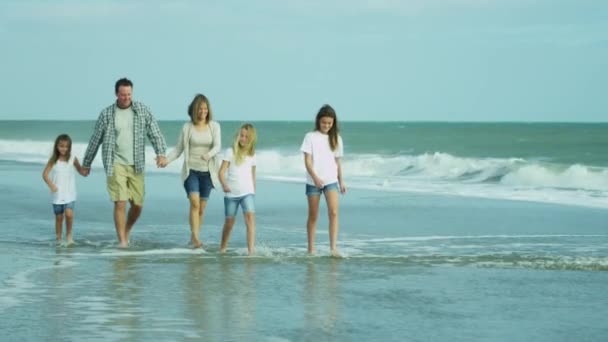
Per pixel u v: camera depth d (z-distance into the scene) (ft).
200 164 32.42
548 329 17.74
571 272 25.61
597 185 69.67
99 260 27.76
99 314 18.86
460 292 22.02
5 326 17.57
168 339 16.56
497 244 33.76
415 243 33.96
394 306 20.06
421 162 90.79
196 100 32.32
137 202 32.76
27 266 26.18
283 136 208.64
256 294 21.52
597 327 17.93
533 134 212.23
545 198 57.36
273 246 32.65
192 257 28.84
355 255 29.76
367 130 285.84
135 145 32.40
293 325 17.90
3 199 51.98
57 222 33.40
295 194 59.67
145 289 22.15
